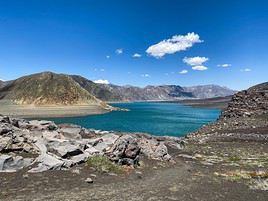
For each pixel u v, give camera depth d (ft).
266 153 136.36
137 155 102.12
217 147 152.35
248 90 299.17
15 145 92.99
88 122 424.87
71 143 101.19
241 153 136.36
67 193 66.13
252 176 94.38
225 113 285.64
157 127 358.64
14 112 580.71
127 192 70.79
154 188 75.97
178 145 147.33
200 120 474.08
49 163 82.48
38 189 67.05
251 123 222.89
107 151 100.48
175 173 94.68
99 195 66.85
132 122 429.79
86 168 86.79
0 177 72.08
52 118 488.44
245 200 70.49
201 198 70.08
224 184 84.28
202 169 103.81
